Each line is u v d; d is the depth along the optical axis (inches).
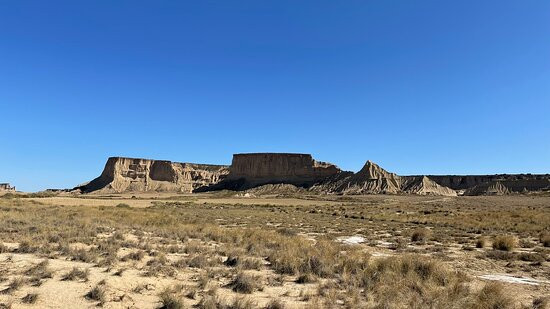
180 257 681.0
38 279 441.7
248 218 1937.7
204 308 387.5
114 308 376.8
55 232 824.3
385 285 497.4
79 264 546.3
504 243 1026.1
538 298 498.6
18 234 786.2
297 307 414.6
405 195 6338.6
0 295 383.2
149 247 745.0
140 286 443.5
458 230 1518.2
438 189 7819.9
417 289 500.4
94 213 1556.3
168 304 386.9
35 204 2090.3
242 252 776.3
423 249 993.5
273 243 918.4
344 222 1823.3
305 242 938.1
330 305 417.4
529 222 1817.2
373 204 4008.4
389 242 1143.0
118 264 565.0
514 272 723.4
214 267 611.8
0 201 2170.3
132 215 1582.2
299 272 588.1
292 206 3503.9
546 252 957.2
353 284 523.8
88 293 410.0
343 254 770.2
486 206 3558.1
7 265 512.4
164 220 1396.4
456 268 732.0
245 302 406.3
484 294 473.7
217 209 2847.0
